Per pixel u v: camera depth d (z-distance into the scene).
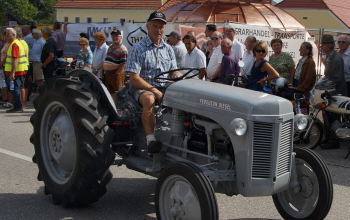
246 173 4.25
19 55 11.34
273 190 4.37
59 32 14.41
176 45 8.98
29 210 5.14
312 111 8.46
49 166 5.45
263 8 17.83
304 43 8.97
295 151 4.82
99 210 5.18
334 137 8.36
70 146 5.15
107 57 8.95
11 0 48.66
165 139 4.88
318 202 4.61
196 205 4.14
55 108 5.40
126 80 5.59
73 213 5.08
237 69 8.09
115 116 5.15
